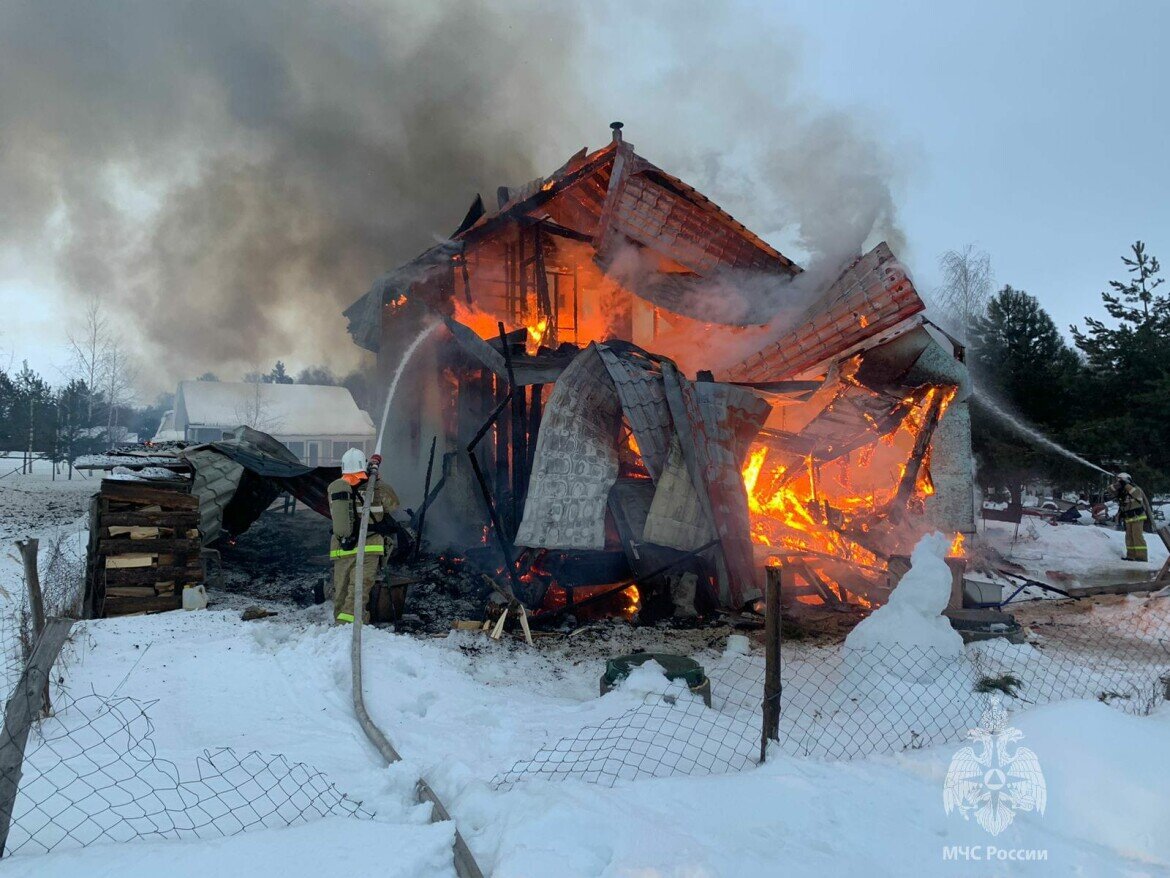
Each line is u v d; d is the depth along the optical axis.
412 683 5.14
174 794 3.13
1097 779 3.23
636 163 11.48
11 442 32.94
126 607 6.95
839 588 9.15
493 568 9.43
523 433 9.38
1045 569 11.88
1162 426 18.09
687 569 8.30
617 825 2.87
